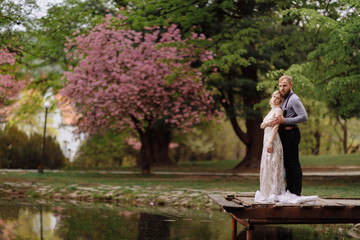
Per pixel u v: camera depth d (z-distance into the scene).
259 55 19.92
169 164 34.44
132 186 14.64
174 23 19.23
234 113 22.09
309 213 5.59
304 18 14.27
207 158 48.31
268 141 5.95
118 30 18.83
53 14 16.80
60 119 39.94
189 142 43.88
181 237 6.67
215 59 19.22
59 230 7.28
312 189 12.82
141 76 19.58
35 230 7.27
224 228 7.61
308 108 30.23
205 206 10.89
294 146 6.06
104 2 18.58
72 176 19.53
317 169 23.66
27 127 38.69
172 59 20.23
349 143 45.88
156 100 20.92
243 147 49.03
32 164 26.62
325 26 13.88
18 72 26.73
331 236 6.87
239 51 17.78
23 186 15.23
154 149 34.78
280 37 19.09
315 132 39.84
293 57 20.27
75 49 20.09
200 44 19.34
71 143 39.12
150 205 11.54
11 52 15.85
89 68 19.36
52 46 21.17
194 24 19.03
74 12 17.62
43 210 10.12
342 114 16.17
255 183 15.80
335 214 5.64
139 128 21.72
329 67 15.80
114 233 7.01
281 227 7.91
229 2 16.88
